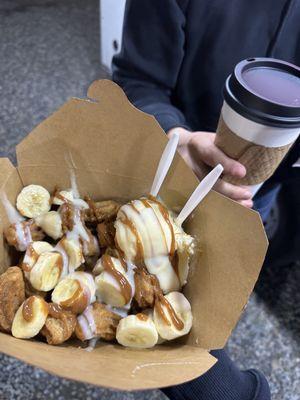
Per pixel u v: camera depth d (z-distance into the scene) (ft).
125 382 1.52
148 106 3.41
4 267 2.29
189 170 2.14
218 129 2.50
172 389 2.74
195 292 2.20
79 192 2.50
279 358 4.53
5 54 7.80
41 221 2.36
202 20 3.41
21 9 9.07
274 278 5.26
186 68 3.63
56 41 8.32
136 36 3.59
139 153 2.27
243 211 1.94
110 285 2.13
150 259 2.18
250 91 2.12
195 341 2.11
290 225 4.84
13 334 1.94
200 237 2.19
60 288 2.13
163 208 2.23
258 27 3.34
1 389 3.96
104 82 2.13
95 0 9.75
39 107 6.81
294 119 2.13
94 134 2.28
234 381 2.84
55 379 4.08
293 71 2.34
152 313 2.16
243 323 4.78
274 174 3.73
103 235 2.34
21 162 2.35
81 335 2.05
